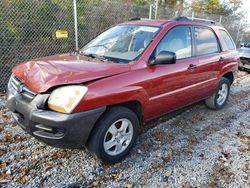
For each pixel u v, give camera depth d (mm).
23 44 6246
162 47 3668
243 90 7520
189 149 3729
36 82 2816
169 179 3027
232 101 6270
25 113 2775
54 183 2816
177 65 3842
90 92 2732
